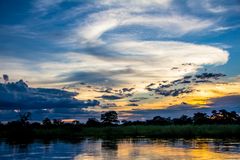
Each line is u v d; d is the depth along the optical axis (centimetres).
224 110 14462
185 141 6744
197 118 14562
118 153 4628
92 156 4344
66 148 5528
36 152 4934
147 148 5269
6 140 8319
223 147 5234
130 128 10825
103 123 14050
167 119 14875
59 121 11944
